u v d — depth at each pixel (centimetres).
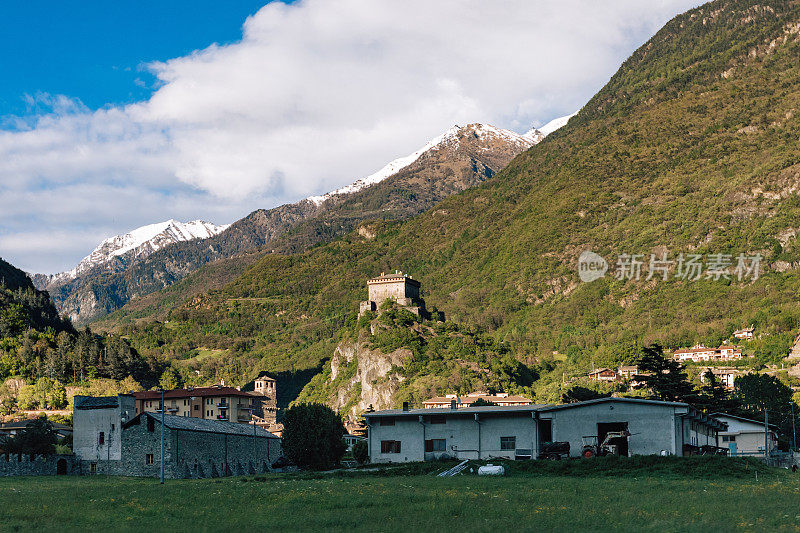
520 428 11175
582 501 6994
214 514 6756
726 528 5703
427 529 5725
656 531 5612
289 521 6212
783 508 6588
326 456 12988
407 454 11594
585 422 10819
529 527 5781
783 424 19012
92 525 6241
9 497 8300
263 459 14738
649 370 17625
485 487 8144
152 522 6338
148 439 13038
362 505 7019
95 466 13600
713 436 14062
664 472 9281
